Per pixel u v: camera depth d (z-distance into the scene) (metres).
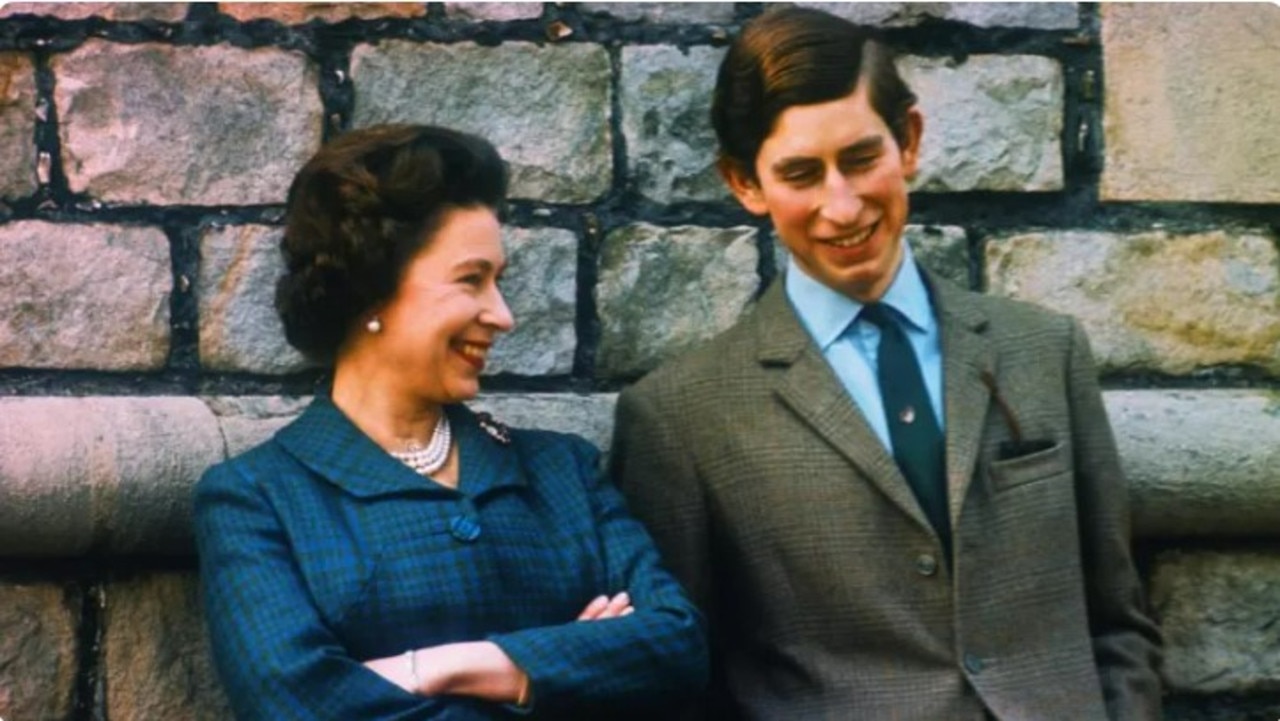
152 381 5.82
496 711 4.55
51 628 5.68
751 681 5.14
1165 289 6.12
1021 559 5.04
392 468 4.77
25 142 5.79
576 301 5.94
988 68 6.09
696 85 6.00
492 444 4.95
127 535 5.60
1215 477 5.98
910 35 6.08
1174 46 6.13
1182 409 6.03
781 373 5.16
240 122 5.85
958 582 4.97
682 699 4.73
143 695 5.70
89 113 5.80
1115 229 6.12
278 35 5.88
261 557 4.61
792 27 4.97
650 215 5.98
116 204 5.80
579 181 5.95
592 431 5.83
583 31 5.98
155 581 5.73
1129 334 6.11
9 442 5.50
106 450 5.54
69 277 5.78
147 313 5.80
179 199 5.82
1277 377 6.11
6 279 5.75
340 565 4.62
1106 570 5.26
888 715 4.93
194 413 5.69
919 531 4.99
